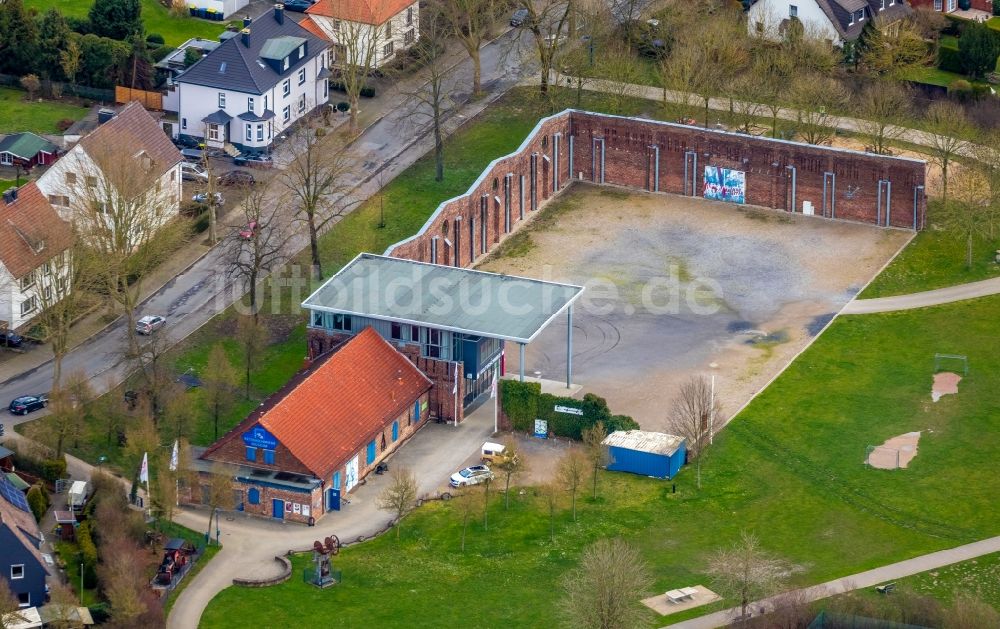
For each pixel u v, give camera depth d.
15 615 187.62
